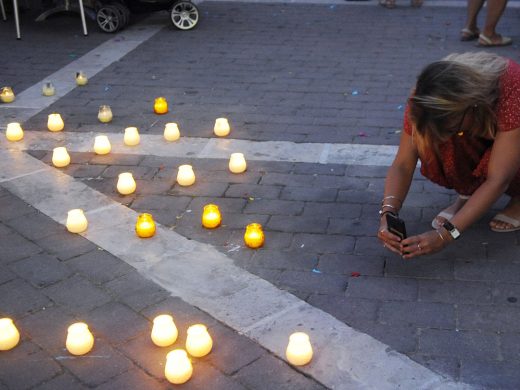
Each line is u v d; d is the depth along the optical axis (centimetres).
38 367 326
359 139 593
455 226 363
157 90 742
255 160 556
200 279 393
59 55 884
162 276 397
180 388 310
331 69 803
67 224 446
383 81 755
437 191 489
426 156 393
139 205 485
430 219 453
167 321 337
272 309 364
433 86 336
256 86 747
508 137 356
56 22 1045
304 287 383
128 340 343
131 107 690
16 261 416
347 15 1059
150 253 421
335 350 331
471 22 895
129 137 588
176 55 873
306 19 1042
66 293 383
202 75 791
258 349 334
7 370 325
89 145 594
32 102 710
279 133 611
